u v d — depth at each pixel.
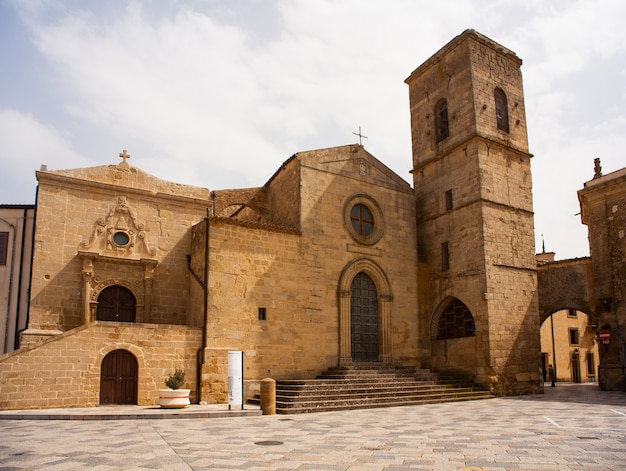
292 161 31.86
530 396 29.98
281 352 27.69
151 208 29.50
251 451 12.38
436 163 36.25
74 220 27.44
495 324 30.78
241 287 27.06
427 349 33.94
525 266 33.41
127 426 17.11
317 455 11.84
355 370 28.97
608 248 35.06
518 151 35.12
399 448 12.73
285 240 29.25
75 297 26.66
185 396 22.03
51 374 21.30
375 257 32.84
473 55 34.88
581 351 54.12
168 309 28.75
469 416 20.02
